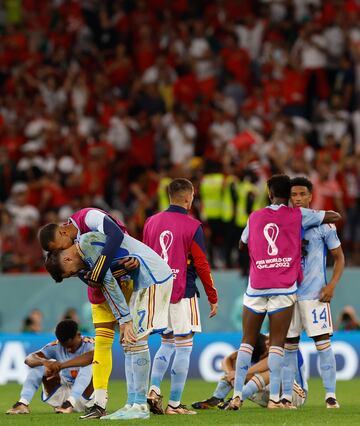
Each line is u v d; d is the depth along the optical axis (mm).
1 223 64625
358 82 77875
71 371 33938
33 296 56594
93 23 86750
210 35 83625
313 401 38781
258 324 33344
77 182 69500
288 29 83188
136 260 29516
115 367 51156
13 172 71250
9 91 81625
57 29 87250
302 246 33719
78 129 77250
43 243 29031
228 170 59188
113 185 71750
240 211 58188
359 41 79812
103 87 81125
